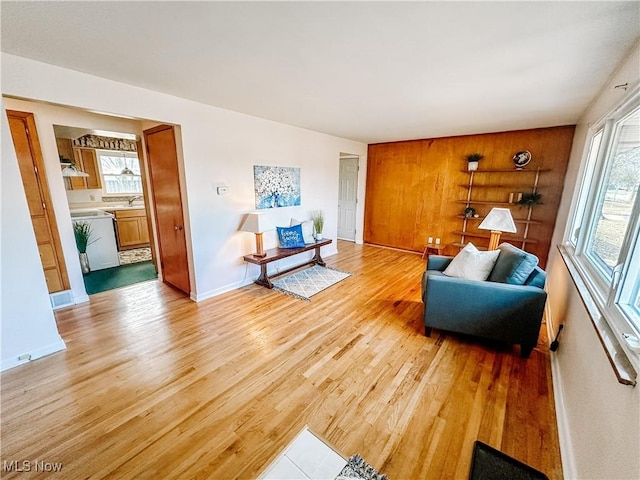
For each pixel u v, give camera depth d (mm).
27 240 2105
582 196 2990
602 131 2332
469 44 1666
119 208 5430
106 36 1595
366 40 1626
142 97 2502
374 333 2635
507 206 4582
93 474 1368
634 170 1623
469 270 2580
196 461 1435
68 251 3070
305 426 1640
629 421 964
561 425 1612
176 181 3100
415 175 5418
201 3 1283
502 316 2268
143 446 1509
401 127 4164
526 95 2617
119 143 5648
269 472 1390
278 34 1569
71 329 2654
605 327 1329
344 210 6594
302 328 2713
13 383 1955
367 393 1894
